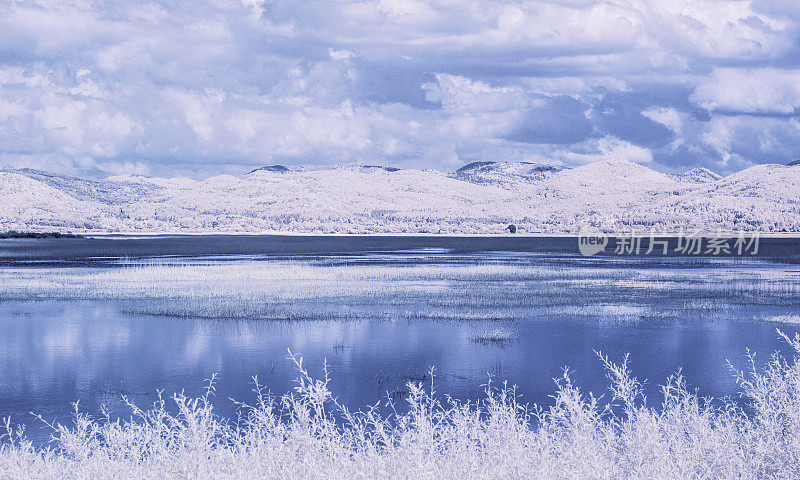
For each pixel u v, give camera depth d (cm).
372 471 853
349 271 8912
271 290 6519
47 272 8631
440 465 874
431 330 4216
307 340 3878
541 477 846
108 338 3959
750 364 3131
